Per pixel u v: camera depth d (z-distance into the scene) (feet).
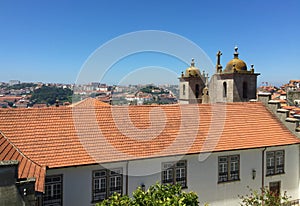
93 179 52.75
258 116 75.20
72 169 50.96
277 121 75.05
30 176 37.58
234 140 65.62
